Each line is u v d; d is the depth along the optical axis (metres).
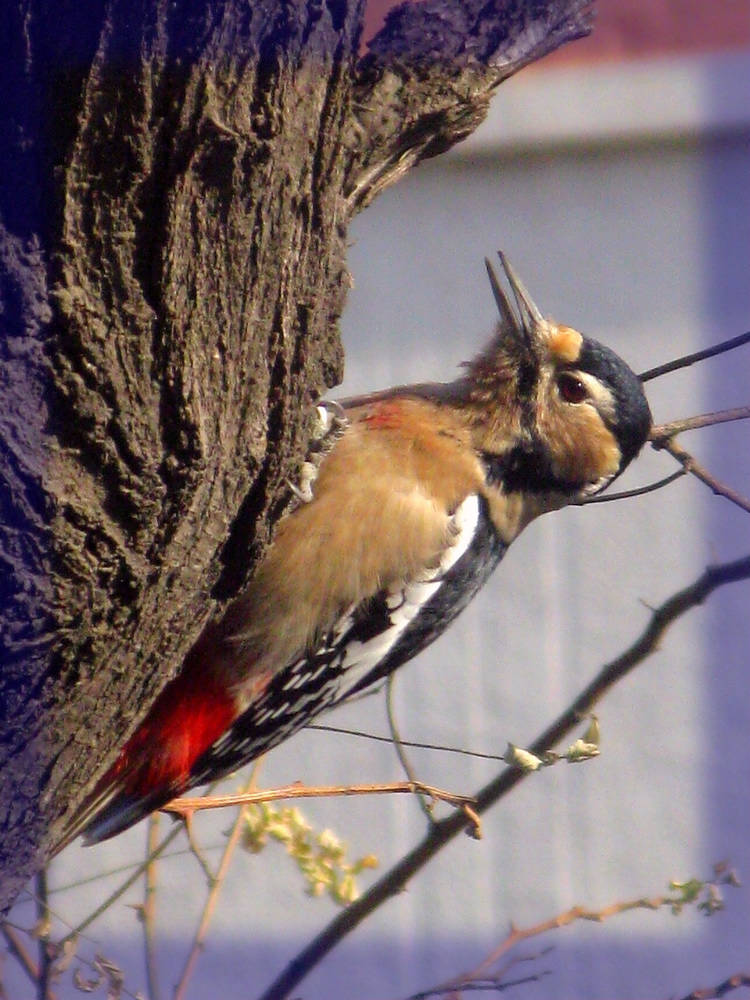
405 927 13.70
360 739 13.59
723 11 14.45
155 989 8.41
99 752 5.96
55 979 7.91
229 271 5.23
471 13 7.12
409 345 13.92
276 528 6.71
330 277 5.91
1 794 5.46
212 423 5.37
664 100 14.08
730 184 14.06
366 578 7.99
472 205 14.08
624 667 8.16
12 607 4.89
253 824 8.52
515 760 7.67
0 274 4.65
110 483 5.04
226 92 4.88
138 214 4.84
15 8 4.41
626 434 8.98
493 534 8.73
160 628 5.75
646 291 14.06
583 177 14.12
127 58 4.58
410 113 6.76
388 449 8.21
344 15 5.37
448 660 13.81
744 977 8.90
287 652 7.92
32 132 4.57
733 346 8.77
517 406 8.70
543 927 8.95
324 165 5.50
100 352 4.86
